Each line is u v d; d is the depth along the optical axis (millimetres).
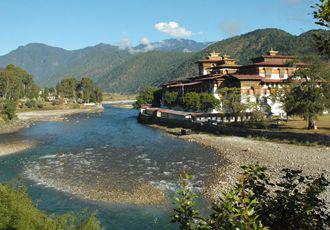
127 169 45219
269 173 39594
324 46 7910
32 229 14789
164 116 106312
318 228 7621
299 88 63375
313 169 40719
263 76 97938
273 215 7613
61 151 60000
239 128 71938
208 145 62312
